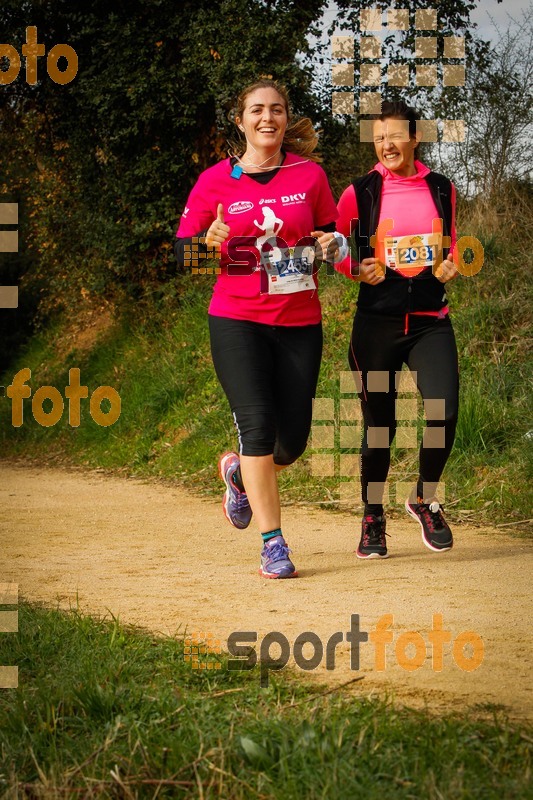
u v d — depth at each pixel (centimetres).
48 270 1836
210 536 725
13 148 1669
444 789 233
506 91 1311
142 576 558
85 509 906
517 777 240
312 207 527
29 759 272
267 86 518
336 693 319
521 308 1084
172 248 1595
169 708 302
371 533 593
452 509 809
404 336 548
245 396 520
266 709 299
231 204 515
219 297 529
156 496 1005
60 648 385
